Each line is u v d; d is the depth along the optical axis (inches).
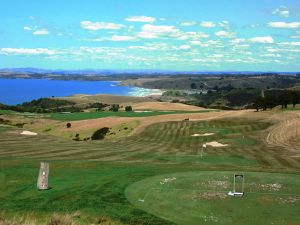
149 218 954.7
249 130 3260.3
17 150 2367.1
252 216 957.2
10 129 3484.3
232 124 3567.9
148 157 2174.0
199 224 903.1
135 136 3329.2
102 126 3956.7
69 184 1392.7
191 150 2506.2
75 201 1143.0
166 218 952.3
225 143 2780.5
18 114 5516.7
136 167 1736.0
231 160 2075.5
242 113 4237.2
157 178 1409.9
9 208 1078.4
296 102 4763.8
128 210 1024.9
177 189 1229.1
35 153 2260.1
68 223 665.0
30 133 3307.1
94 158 2102.6
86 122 4323.3
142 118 4237.2
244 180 1364.4
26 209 1063.0
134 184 1323.8
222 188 1238.9
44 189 1330.0
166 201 1095.0
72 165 1804.9
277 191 1202.0
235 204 1056.2
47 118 5068.9
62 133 3973.9
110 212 1013.8
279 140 2824.8
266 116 3895.2
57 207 1084.5
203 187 1254.3
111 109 6510.8
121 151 2399.1
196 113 4606.3
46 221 669.3
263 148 2544.3
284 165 1910.7
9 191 1332.4
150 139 3139.8
